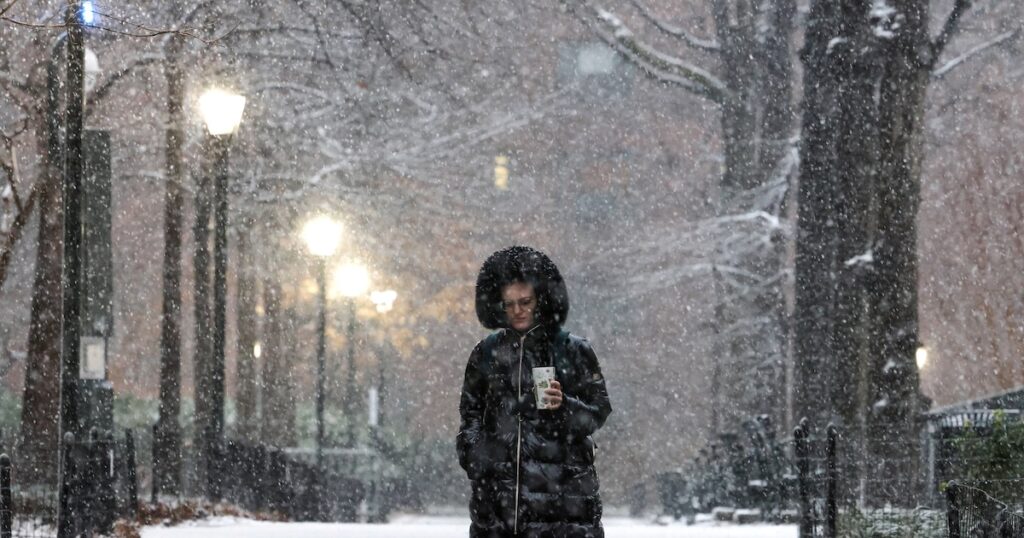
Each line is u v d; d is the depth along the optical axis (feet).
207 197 205.67
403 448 305.12
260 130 245.45
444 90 276.62
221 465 169.07
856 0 164.66
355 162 274.36
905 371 160.66
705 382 345.72
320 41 217.97
